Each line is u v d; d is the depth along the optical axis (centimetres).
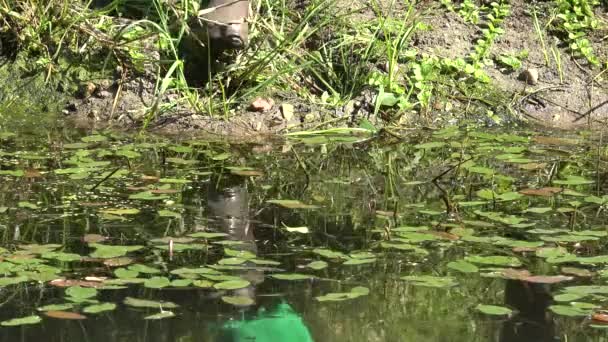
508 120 580
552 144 533
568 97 597
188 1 564
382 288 352
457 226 407
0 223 398
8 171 447
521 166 481
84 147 502
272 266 369
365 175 478
